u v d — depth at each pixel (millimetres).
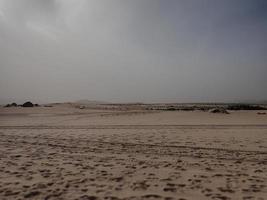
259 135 14266
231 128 17922
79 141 12523
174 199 5281
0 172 7109
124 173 7066
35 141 12602
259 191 5699
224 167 7715
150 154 9562
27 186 5984
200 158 8914
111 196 5422
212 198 5328
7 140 12977
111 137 13781
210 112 38469
